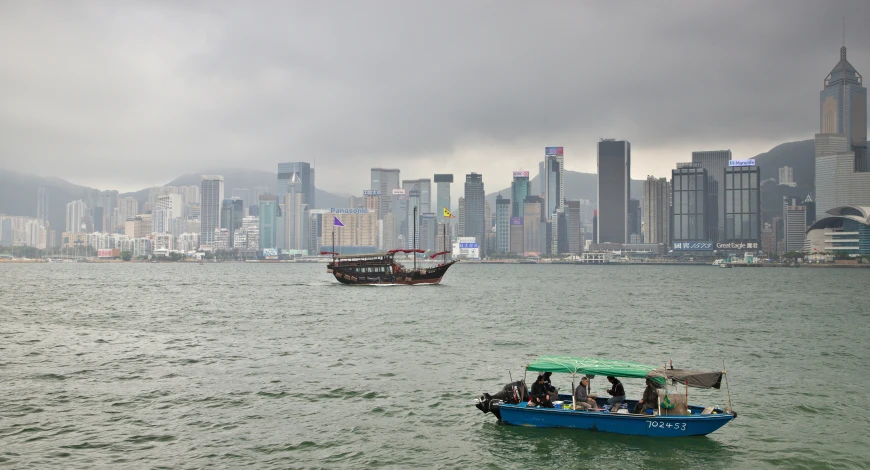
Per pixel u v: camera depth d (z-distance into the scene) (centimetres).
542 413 4003
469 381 5366
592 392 4812
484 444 3800
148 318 10175
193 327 8981
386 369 5869
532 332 8538
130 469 3409
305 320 9919
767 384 5319
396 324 9400
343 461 3550
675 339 7906
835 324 9588
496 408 4081
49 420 4228
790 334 8419
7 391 5003
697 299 15025
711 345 7431
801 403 4694
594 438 3866
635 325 9444
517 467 3481
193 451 3678
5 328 8788
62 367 5956
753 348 7231
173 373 5681
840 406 4622
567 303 13625
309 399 4778
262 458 3581
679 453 3656
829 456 3647
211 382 5319
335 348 7081
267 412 4434
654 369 4012
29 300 13750
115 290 17662
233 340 7694
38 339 7738
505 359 6406
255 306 12419
